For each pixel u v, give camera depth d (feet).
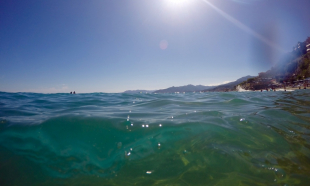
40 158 6.40
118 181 5.41
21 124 8.79
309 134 7.88
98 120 9.24
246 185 5.04
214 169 5.73
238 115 10.66
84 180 5.46
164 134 7.77
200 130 8.14
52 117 9.79
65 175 5.66
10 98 20.74
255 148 6.75
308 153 6.43
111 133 7.81
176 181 5.33
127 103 17.02
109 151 6.67
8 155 6.55
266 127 8.62
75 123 8.82
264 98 19.81
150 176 5.55
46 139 7.47
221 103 16.16
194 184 5.19
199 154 6.43
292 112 11.51
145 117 10.14
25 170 5.86
